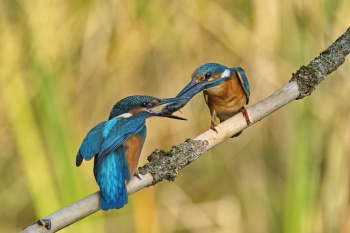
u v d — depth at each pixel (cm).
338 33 1290
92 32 1312
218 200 1416
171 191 1423
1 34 1276
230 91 936
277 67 1313
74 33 1302
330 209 1191
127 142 783
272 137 1397
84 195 1085
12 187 1416
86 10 1307
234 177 1423
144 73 1331
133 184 771
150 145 1334
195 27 1340
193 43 1340
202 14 1342
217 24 1345
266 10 1311
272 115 1384
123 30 1318
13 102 1224
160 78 1330
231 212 1395
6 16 1288
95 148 765
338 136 1220
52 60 1276
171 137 1341
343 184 1197
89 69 1311
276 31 1309
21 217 1427
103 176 755
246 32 1338
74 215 734
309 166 1116
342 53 842
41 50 1266
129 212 1388
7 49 1261
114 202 743
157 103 825
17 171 1412
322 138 1217
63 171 1080
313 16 1285
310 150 1121
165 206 1409
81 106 1302
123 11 1316
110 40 1318
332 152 1213
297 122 1138
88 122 1302
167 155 785
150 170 777
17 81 1238
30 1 1290
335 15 1292
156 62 1331
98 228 1191
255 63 1327
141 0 1323
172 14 1335
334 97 1248
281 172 1384
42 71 1167
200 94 1360
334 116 1233
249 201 1402
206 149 795
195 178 1445
